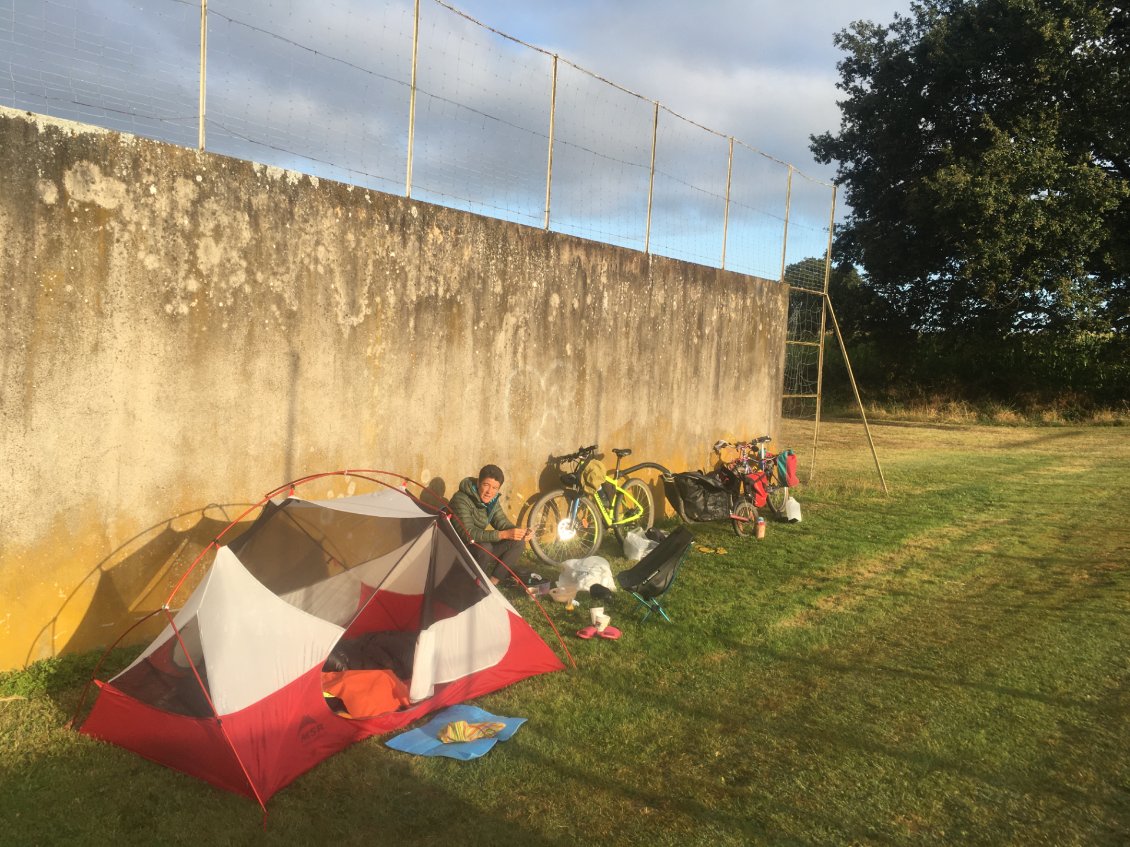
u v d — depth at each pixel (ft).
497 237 22.07
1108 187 63.93
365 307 18.97
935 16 76.07
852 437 61.26
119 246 14.84
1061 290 67.97
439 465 21.09
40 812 10.41
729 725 13.38
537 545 23.12
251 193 16.69
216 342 16.34
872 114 79.41
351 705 13.03
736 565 23.24
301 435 17.97
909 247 78.54
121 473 15.16
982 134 72.02
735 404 32.53
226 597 12.30
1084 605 20.03
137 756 11.85
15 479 13.89
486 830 10.32
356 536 16.07
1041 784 11.71
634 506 26.07
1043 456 49.52
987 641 17.49
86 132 14.35
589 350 25.50
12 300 13.64
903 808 11.03
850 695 14.62
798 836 10.35
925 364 90.99
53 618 14.52
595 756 12.28
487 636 14.58
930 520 29.81
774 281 34.17
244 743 11.10
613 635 17.19
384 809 10.75
